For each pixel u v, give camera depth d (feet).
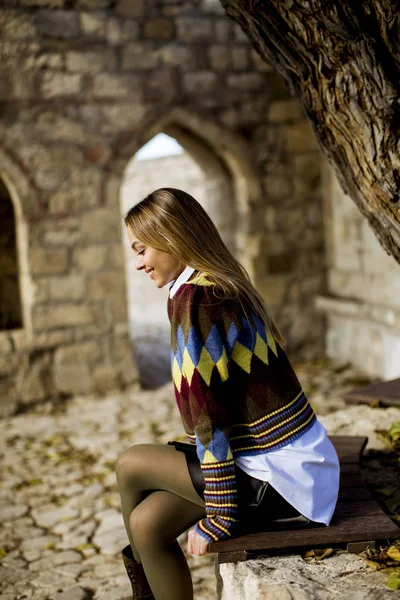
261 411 6.22
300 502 6.29
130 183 42.27
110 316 23.04
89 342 22.81
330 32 6.74
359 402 11.62
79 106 22.11
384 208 7.73
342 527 6.51
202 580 10.36
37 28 21.33
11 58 21.11
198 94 23.61
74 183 22.29
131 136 22.88
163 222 6.31
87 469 16.07
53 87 21.71
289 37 7.29
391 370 22.24
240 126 24.36
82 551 11.77
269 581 5.98
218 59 23.76
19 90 21.30
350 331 24.89
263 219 25.17
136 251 6.65
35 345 22.08
